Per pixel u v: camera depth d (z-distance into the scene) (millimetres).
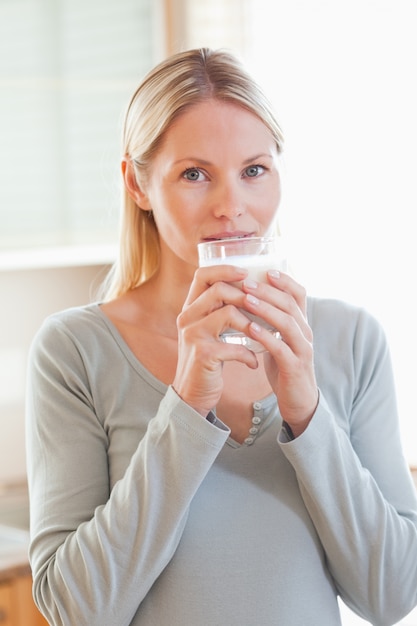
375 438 1595
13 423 3643
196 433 1374
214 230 1462
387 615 1508
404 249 3162
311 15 3229
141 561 1388
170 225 1496
